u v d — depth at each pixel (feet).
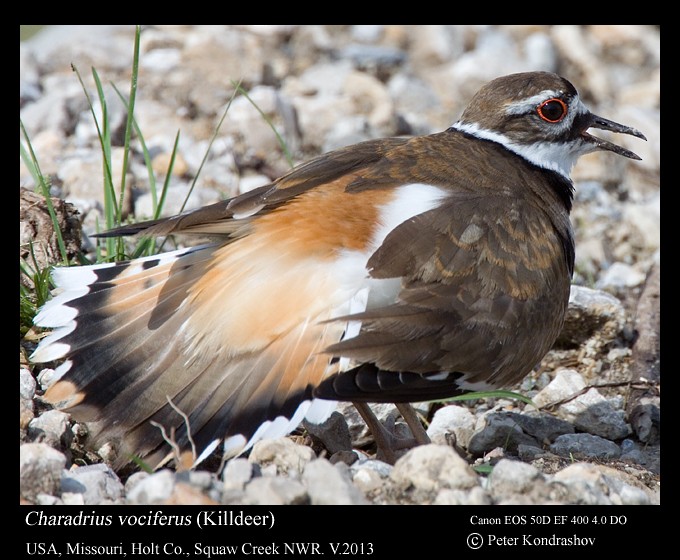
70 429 30.71
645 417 38.09
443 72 68.23
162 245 41.60
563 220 37.17
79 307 32.01
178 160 52.06
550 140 38.81
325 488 26.66
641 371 41.78
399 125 59.88
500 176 35.63
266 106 56.03
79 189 47.96
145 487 26.68
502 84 39.04
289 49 66.95
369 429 35.17
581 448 35.47
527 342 32.96
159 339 31.09
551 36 73.97
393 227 31.89
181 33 66.23
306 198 32.32
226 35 61.77
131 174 49.47
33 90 58.54
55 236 40.09
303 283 30.45
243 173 54.29
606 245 52.95
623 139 61.77
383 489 27.89
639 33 75.97
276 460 29.07
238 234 32.07
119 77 60.85
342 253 31.01
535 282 33.17
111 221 40.75
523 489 27.50
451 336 30.96
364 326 30.17
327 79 63.36
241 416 29.68
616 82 73.92
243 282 30.68
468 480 27.17
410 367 30.04
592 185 58.08
